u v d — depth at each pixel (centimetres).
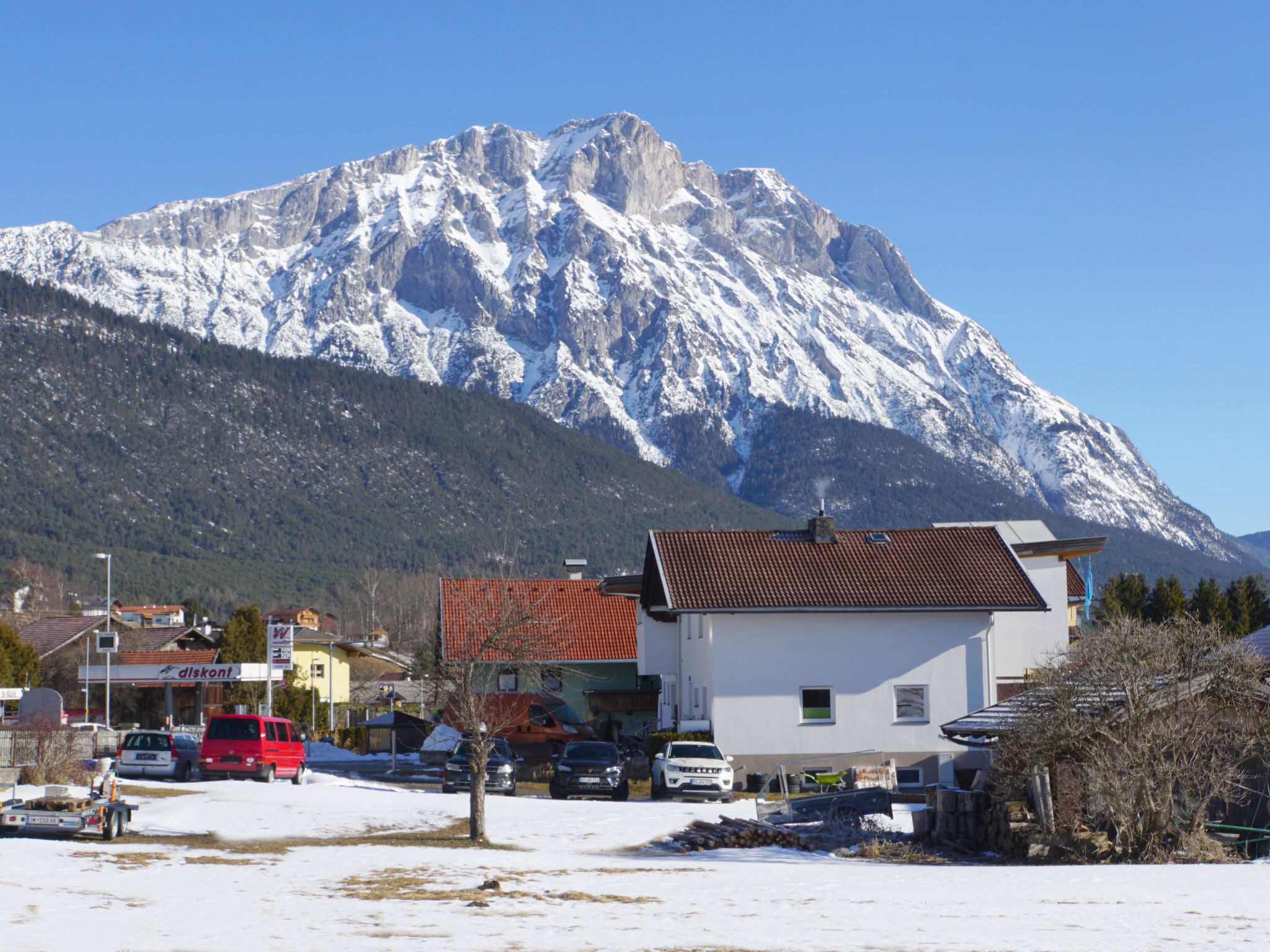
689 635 4456
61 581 17200
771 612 3991
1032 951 1190
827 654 4025
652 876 1880
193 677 7488
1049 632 4538
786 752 3959
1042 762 2170
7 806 2178
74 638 8156
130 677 7538
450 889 1667
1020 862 2162
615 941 1257
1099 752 2092
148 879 1675
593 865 2047
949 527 4669
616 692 5597
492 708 3716
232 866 1877
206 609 17825
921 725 4025
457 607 5069
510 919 1409
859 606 3997
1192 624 2162
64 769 3294
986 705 4056
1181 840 2089
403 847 2250
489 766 3709
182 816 2616
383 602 16425
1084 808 2200
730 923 1391
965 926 1353
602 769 3600
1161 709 2048
